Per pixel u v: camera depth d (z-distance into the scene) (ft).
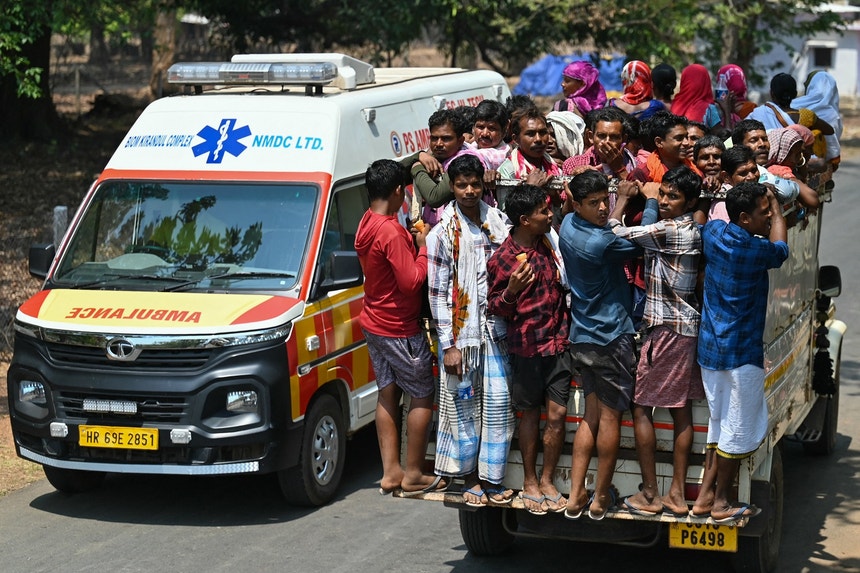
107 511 30.94
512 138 29.60
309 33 93.61
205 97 34.32
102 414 29.55
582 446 22.53
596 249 21.67
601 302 22.17
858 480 33.27
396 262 23.21
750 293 21.49
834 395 34.68
